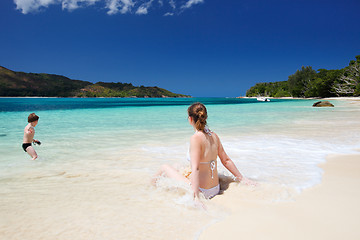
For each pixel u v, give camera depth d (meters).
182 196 2.78
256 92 162.12
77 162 4.34
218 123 10.65
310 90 88.06
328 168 3.81
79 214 2.31
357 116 13.91
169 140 6.56
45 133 7.83
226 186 3.09
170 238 1.87
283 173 3.56
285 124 10.09
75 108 27.17
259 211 2.35
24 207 2.47
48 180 3.37
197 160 2.67
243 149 5.31
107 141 6.41
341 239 1.82
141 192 2.92
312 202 2.53
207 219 2.21
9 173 3.68
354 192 2.79
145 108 27.42
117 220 2.18
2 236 1.89
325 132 7.70
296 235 1.89
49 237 1.89
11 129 9.02
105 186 3.13
